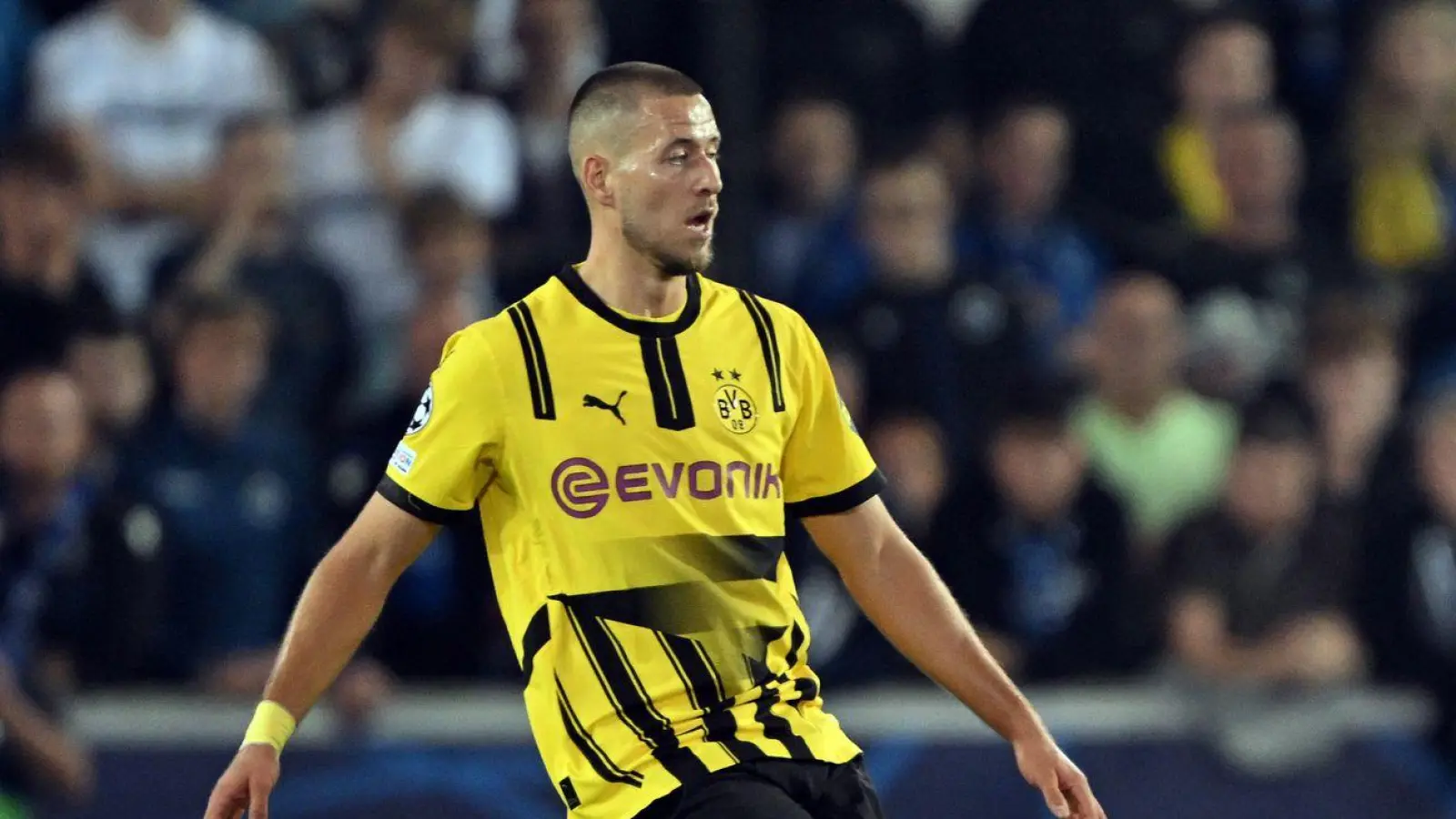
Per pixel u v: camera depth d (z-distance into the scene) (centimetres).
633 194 1288
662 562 1249
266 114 2603
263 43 2706
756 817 1201
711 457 1273
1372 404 2819
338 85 2692
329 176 2620
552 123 2744
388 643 2392
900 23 2919
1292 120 3181
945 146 2856
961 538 2539
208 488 2350
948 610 1359
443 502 1269
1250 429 2652
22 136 2416
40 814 2238
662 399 1277
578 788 1238
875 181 2688
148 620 2320
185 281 2483
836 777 1272
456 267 2478
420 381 2448
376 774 2341
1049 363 2731
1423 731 2628
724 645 1253
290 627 1286
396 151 2620
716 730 1238
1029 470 2536
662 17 2762
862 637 2472
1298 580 2642
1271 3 3175
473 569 2406
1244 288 2912
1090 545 2580
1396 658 2662
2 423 2266
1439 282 3025
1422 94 3145
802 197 2742
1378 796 2606
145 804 2280
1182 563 2625
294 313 2481
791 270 2705
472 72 2714
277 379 2444
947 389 2620
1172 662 2578
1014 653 2525
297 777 2320
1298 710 2586
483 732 2369
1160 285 2769
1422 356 2961
